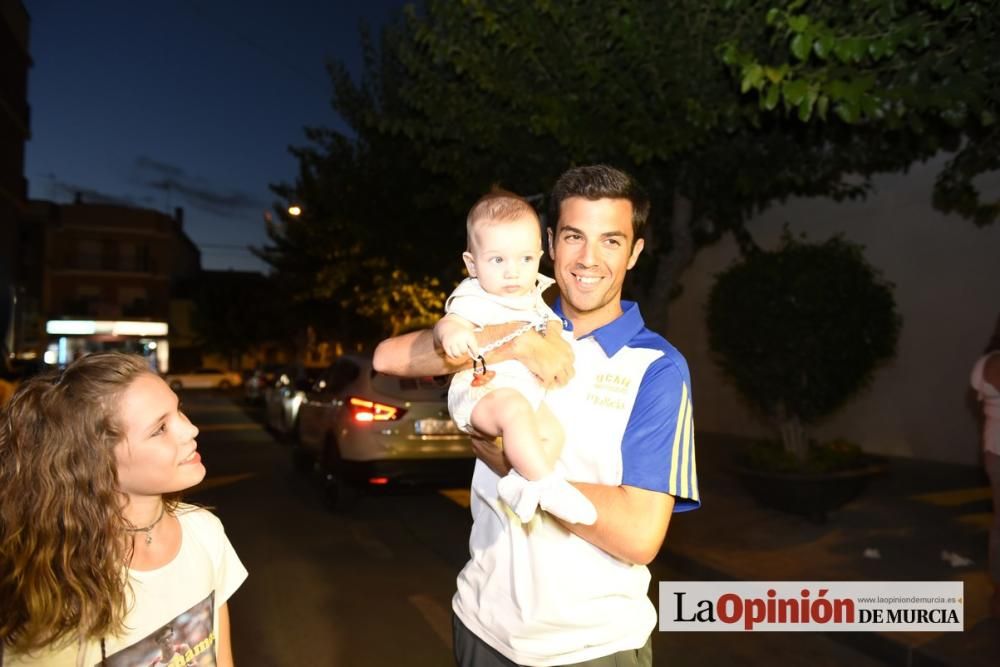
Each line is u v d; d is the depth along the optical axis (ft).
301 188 59.52
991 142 20.17
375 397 26.22
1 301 100.42
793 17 15.23
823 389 23.50
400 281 51.65
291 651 15.89
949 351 33.68
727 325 24.30
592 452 6.84
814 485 23.20
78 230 162.20
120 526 5.95
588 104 22.89
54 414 5.82
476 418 6.73
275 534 25.49
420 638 16.55
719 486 28.86
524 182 26.76
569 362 6.88
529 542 6.93
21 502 5.77
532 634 6.89
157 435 6.03
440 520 27.07
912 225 35.01
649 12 20.75
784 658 15.60
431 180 38.42
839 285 22.74
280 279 92.84
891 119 16.79
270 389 59.62
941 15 15.74
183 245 197.36
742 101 21.30
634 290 27.55
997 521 15.33
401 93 26.32
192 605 6.39
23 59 108.06
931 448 34.35
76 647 5.85
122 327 63.05
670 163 25.46
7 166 103.04
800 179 26.76
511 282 7.00
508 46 23.16
